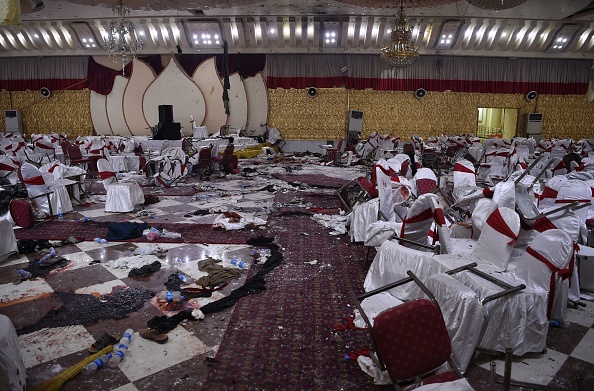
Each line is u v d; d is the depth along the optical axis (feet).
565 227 11.75
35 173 22.13
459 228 14.02
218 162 39.27
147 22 54.29
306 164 48.52
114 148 42.01
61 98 61.52
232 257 16.74
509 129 67.77
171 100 60.64
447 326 9.09
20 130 61.72
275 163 49.29
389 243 12.78
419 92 60.23
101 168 24.07
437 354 7.25
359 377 9.27
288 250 17.71
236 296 13.14
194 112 60.80
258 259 16.49
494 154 31.94
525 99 60.90
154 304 12.65
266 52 58.49
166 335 10.78
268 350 10.27
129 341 10.59
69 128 62.13
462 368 9.02
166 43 57.47
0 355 7.50
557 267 9.76
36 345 10.43
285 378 9.21
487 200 12.56
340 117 60.90
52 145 39.52
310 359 9.92
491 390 8.71
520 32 54.65
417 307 7.11
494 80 59.93
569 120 61.26
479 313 8.93
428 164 42.14
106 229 20.29
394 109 61.11
